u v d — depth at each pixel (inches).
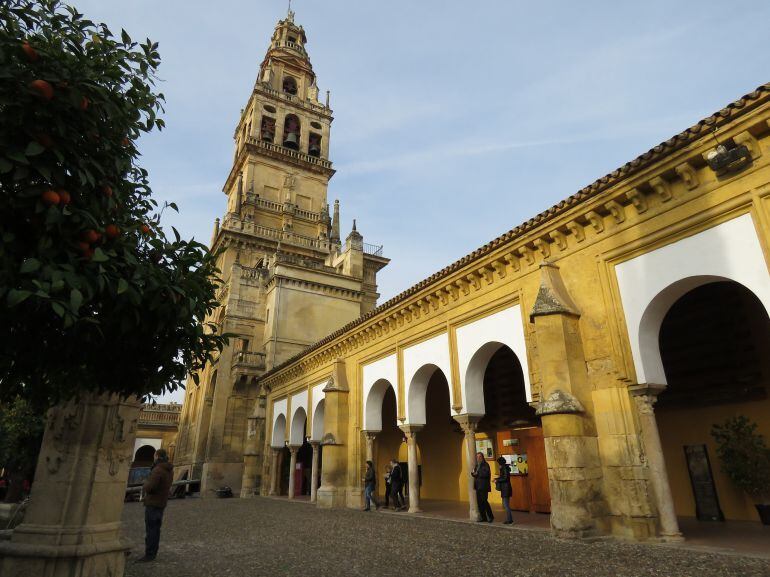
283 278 1291.8
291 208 1632.6
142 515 696.4
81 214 174.2
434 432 835.4
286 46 2107.5
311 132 1897.1
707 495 446.0
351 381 774.5
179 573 285.9
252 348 1291.8
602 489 367.2
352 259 1448.1
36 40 177.5
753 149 315.6
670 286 355.6
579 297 417.4
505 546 341.7
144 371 225.5
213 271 239.6
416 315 629.9
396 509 632.4
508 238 479.2
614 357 379.6
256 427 1127.0
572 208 423.2
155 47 220.7
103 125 189.3
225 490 1104.8
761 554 275.7
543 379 398.9
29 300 167.0
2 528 409.7
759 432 420.2
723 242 327.3
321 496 727.1
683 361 476.7
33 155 158.4
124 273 192.2
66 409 229.9
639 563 269.6
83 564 209.0
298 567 298.7
